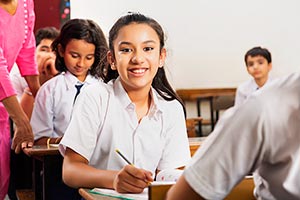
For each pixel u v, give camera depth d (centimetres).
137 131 185
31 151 242
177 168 190
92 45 296
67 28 298
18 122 266
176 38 691
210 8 700
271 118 95
